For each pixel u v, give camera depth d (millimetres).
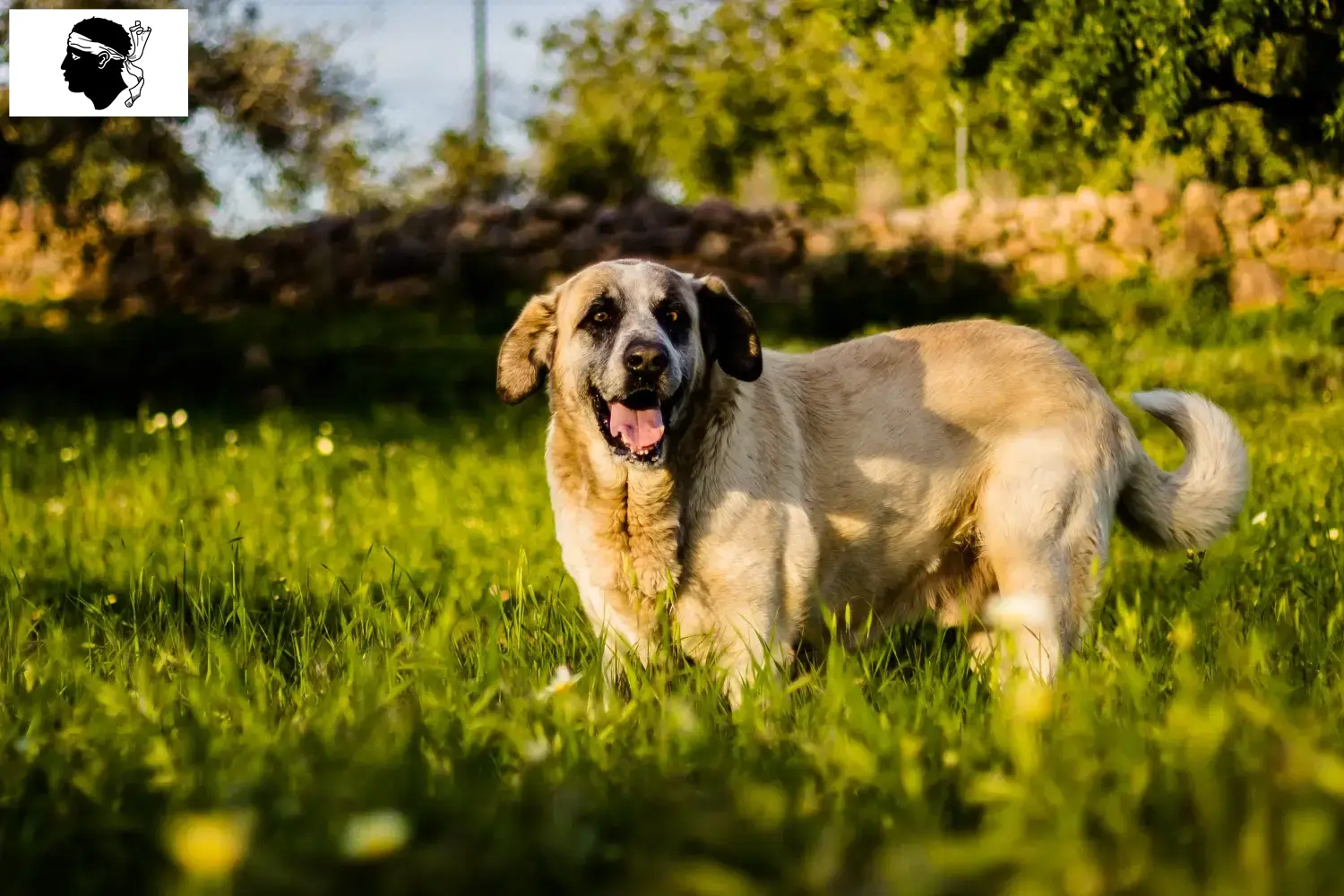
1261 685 3451
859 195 23172
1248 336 16172
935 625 5352
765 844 2422
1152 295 17938
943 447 4695
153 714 3564
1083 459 4754
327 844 2410
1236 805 2426
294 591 5523
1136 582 5801
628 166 34844
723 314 4410
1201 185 19516
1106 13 11281
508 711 3648
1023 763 2615
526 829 2607
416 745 3023
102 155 19703
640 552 4344
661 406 4195
